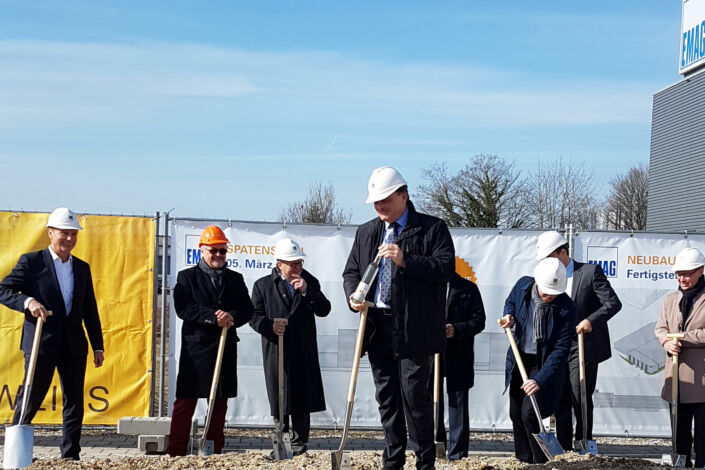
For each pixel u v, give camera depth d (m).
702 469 6.57
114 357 9.06
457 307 7.73
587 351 7.97
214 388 7.25
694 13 20.14
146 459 6.74
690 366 7.52
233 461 6.64
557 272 6.75
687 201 20.53
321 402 7.98
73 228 7.08
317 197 41.56
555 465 6.30
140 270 9.12
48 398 9.08
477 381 9.51
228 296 7.52
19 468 6.38
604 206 48.44
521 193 40.78
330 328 9.41
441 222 5.43
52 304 6.96
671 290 9.61
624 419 9.62
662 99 22.25
